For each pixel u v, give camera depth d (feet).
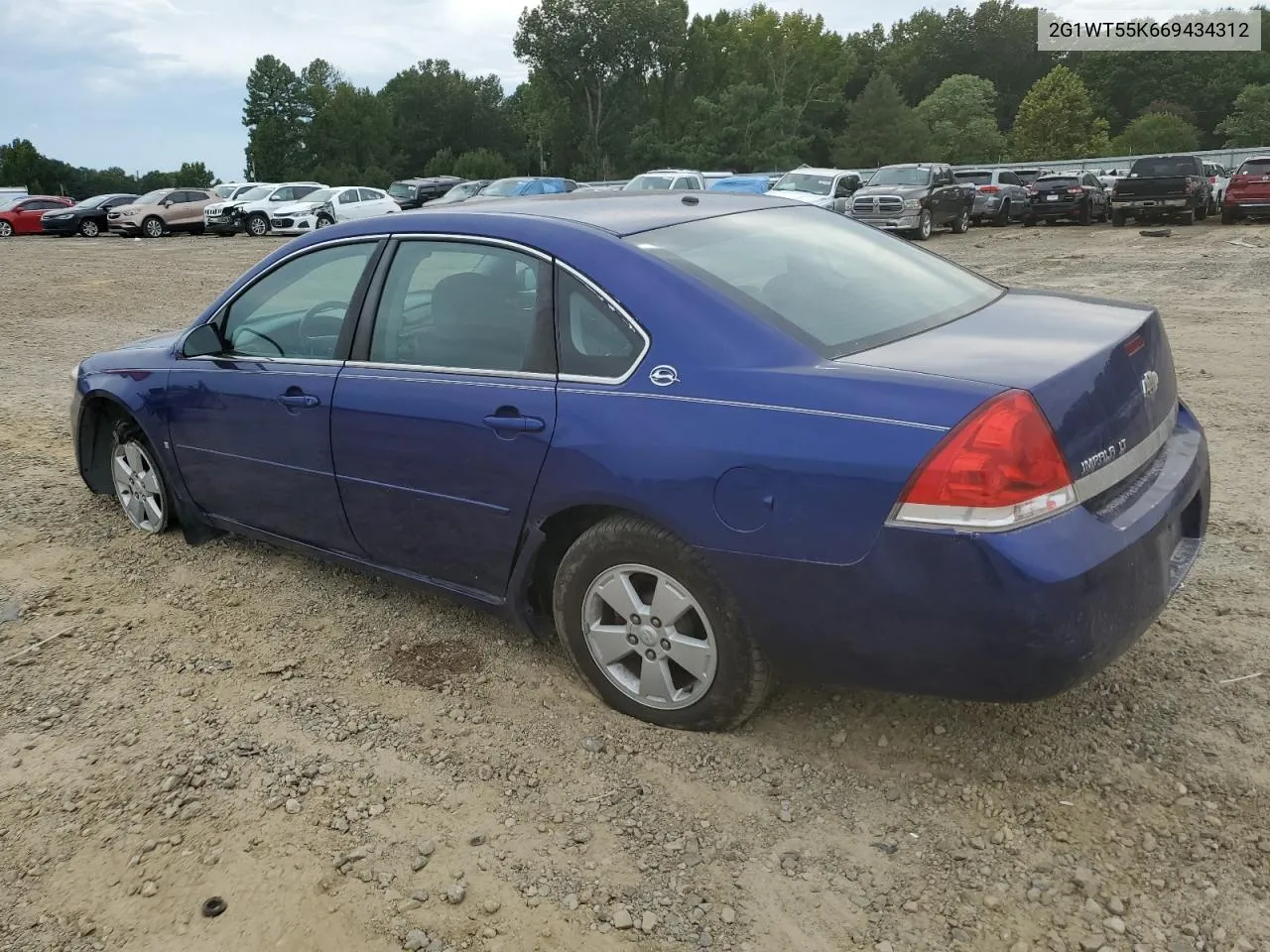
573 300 10.21
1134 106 340.59
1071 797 9.14
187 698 11.40
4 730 10.84
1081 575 7.92
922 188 82.84
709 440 8.97
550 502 10.14
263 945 7.84
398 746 10.36
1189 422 11.07
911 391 8.30
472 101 371.35
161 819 9.32
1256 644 11.62
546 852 8.75
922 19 413.59
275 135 322.75
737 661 9.49
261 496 13.64
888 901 8.05
